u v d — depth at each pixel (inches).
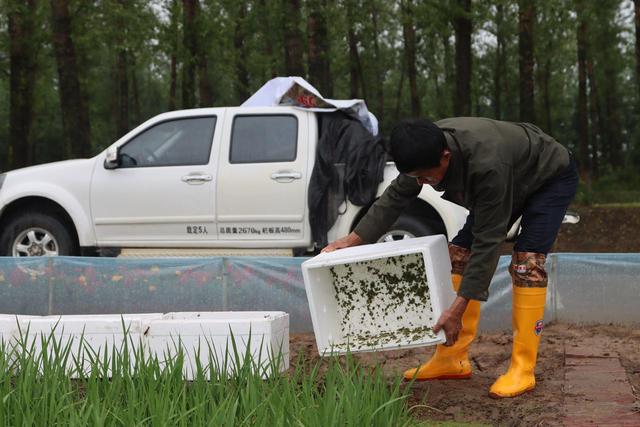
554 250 533.6
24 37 852.6
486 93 1560.0
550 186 160.2
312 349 218.4
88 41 781.3
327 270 157.9
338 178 294.8
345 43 1258.0
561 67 1428.4
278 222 302.4
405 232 295.7
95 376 129.1
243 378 133.3
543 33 1032.2
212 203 307.3
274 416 116.3
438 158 143.5
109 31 766.5
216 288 252.4
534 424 143.6
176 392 126.9
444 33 781.3
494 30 1139.3
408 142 142.4
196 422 116.8
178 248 312.8
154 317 176.6
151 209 312.0
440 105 1669.5
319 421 114.8
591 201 776.3
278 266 249.4
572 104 1993.1
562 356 197.9
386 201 166.9
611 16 1127.6
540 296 161.5
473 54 1475.1
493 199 147.5
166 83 1849.2
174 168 311.4
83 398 138.6
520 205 161.3
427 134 142.4
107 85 1707.7
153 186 311.9
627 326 239.3
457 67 761.0
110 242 315.9
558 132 2240.4
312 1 677.3
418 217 296.4
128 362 136.3
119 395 128.1
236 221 305.7
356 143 294.8
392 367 191.5
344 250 159.6
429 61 1413.6
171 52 733.3
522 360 163.3
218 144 310.3
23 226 323.3
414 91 1280.8
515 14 843.4
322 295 155.6
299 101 312.5
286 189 301.4
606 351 201.5
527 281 161.2
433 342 148.4
